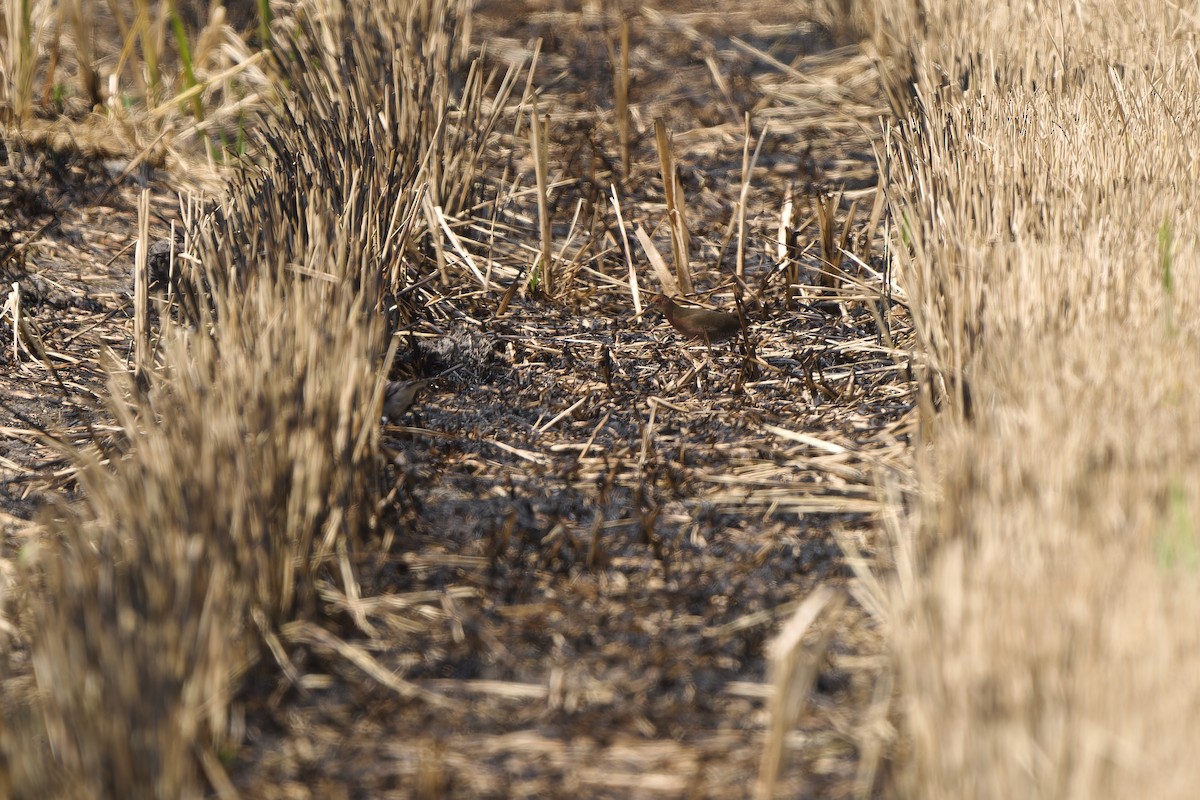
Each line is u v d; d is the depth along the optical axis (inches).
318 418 458.3
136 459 466.6
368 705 405.1
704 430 568.4
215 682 381.4
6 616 432.1
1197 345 460.4
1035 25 806.5
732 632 434.6
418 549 484.7
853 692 401.7
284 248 583.8
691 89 1026.1
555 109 984.3
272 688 410.9
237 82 951.6
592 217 781.3
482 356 630.5
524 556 480.7
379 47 821.2
